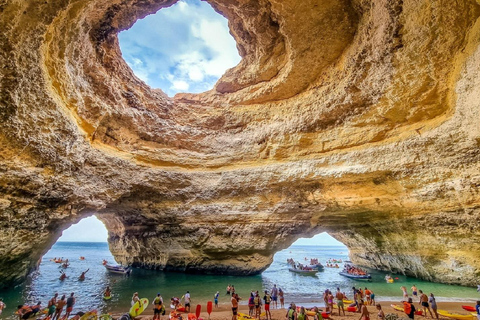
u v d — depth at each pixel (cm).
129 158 1700
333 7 1205
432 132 1246
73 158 1299
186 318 1070
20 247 1262
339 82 1486
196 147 1956
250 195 1836
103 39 1416
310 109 1667
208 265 2072
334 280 2139
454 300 1349
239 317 1062
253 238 1866
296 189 1719
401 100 1288
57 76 1063
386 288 1747
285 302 1413
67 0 860
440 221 1380
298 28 1316
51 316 983
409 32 1075
